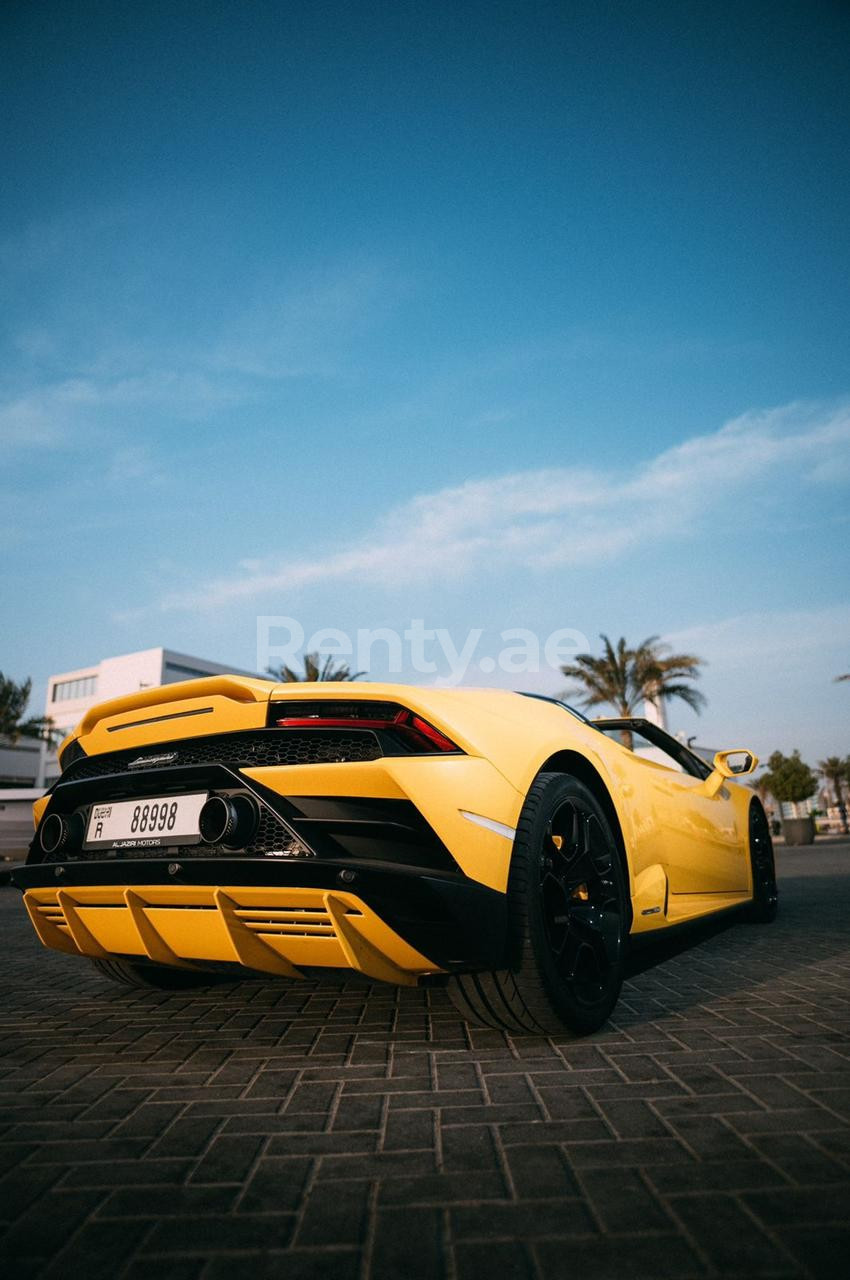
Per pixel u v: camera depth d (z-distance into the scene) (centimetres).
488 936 172
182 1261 97
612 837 223
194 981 282
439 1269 94
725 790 389
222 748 197
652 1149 125
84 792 217
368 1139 133
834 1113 138
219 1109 149
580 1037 194
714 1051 178
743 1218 104
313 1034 206
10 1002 260
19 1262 97
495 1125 137
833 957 303
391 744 180
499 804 183
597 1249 97
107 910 202
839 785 5319
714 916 324
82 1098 158
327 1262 96
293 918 173
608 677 2414
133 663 6850
